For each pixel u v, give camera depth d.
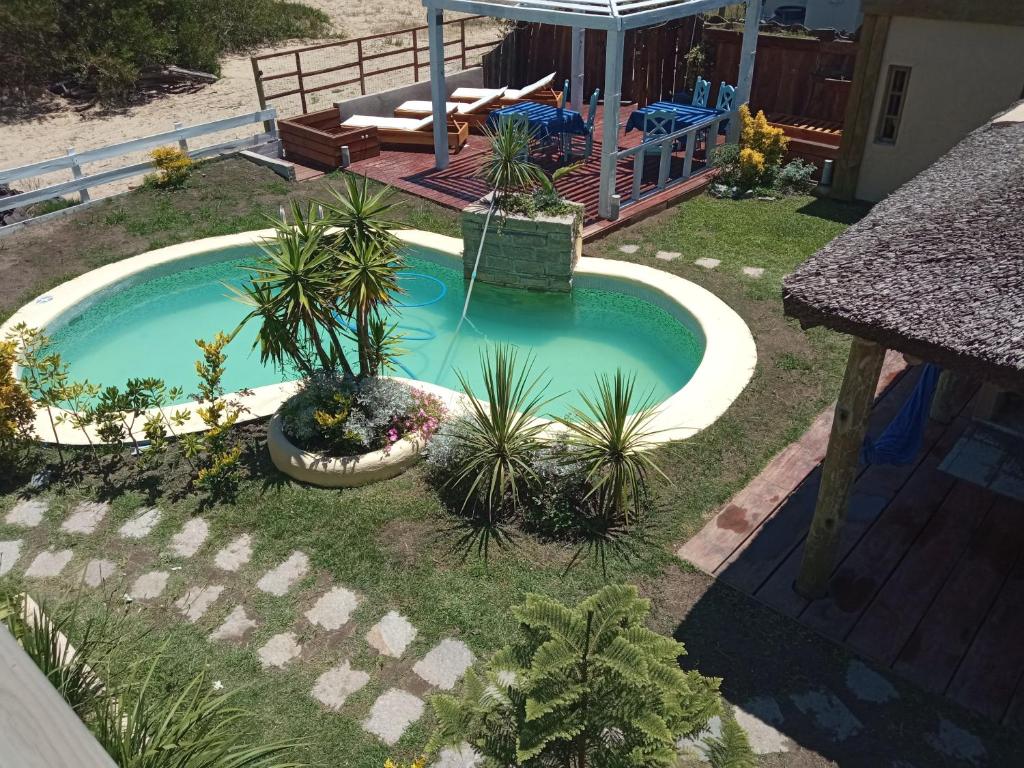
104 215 13.21
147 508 7.34
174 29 22.39
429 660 5.86
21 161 16.77
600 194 12.53
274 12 26.38
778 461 7.69
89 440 7.84
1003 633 5.88
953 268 4.72
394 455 7.59
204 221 13.09
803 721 5.35
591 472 6.82
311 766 4.48
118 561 6.78
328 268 7.66
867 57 12.36
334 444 7.70
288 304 7.41
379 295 7.68
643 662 3.71
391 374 9.79
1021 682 5.54
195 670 5.78
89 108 19.92
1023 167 5.79
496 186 11.32
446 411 8.23
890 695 5.49
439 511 7.20
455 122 16.30
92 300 11.13
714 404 8.51
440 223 13.00
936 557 6.51
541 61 19.84
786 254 11.73
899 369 8.94
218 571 6.67
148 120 19.22
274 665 5.84
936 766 5.07
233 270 12.32
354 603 6.34
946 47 11.75
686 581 6.43
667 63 17.92
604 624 3.92
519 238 11.12
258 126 18.73
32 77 20.28
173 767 3.73
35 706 1.18
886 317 4.52
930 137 12.40
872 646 5.82
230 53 24.55
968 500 7.04
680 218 13.00
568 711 3.88
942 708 5.39
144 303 11.62
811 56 15.20
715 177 14.20
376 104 17.55
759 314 10.20
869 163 13.11
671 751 3.82
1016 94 11.50
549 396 9.47
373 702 5.57
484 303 11.55
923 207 5.52
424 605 6.29
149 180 14.16
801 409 8.43
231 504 7.36
